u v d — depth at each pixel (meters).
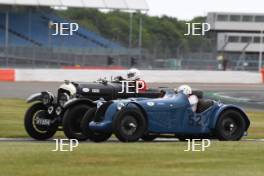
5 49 134.62
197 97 39.12
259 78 124.19
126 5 152.00
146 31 196.62
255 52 185.88
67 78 113.25
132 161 27.53
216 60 142.12
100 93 40.62
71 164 26.39
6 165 25.81
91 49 144.25
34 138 40.75
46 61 138.50
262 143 36.53
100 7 152.25
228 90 100.19
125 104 37.00
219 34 184.50
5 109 62.19
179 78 118.88
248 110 70.31
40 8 159.50
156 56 143.25
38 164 26.23
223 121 39.06
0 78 112.25
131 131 37.03
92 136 38.06
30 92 85.56
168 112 38.09
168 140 40.88
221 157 29.48
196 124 38.81
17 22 157.00
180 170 25.34
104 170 24.94
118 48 157.38
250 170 25.77
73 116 38.69
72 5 151.50
